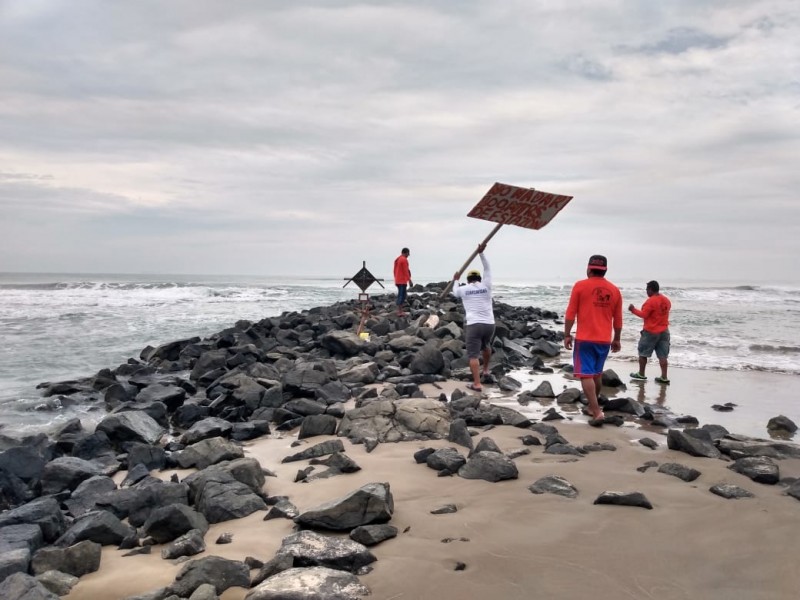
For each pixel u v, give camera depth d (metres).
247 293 41.94
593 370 7.40
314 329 17.72
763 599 3.11
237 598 3.30
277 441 7.04
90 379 11.07
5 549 3.91
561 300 40.03
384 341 14.29
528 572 3.43
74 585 3.57
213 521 4.53
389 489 4.46
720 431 6.73
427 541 3.87
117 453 6.96
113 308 27.89
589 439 6.59
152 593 3.32
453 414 7.41
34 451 5.88
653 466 5.48
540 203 8.59
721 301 37.69
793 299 40.34
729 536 3.86
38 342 16.45
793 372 11.62
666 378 10.59
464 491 4.83
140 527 4.67
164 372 12.35
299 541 3.69
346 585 3.23
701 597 3.13
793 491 4.64
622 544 3.77
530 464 5.57
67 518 4.82
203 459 6.11
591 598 3.14
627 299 40.28
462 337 14.49
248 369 10.88
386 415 7.05
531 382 10.48
